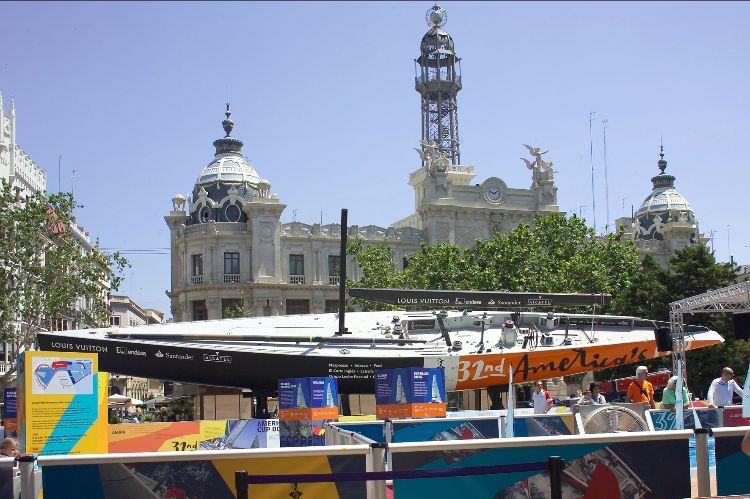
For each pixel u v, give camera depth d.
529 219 85.69
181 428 22.94
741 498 8.66
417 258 67.75
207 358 28.19
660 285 57.03
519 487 8.70
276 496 8.25
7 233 50.25
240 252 79.31
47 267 50.16
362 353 28.64
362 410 31.38
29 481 8.02
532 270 62.78
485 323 31.86
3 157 64.31
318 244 81.50
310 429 22.11
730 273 57.00
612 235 67.12
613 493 8.94
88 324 52.59
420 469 8.56
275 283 78.44
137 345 28.36
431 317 31.67
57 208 50.81
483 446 8.69
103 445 15.24
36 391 14.51
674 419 18.25
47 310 50.19
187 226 81.06
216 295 77.81
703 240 100.25
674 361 25.67
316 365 28.05
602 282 61.25
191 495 8.23
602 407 16.06
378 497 8.40
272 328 31.23
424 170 97.25
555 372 29.92
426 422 15.41
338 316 33.34
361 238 74.06
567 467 8.85
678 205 99.94
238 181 82.44
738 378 51.84
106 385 15.52
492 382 29.19
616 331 32.31
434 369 21.77
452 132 105.00
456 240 83.44
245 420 23.66
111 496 8.11
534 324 31.98
